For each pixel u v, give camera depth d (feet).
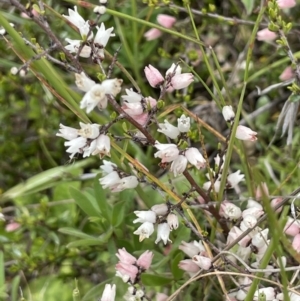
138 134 1.13
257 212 1.16
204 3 1.50
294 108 1.30
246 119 1.41
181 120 1.11
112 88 1.03
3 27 1.14
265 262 1.03
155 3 1.34
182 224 1.23
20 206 1.38
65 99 1.18
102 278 1.31
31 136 1.49
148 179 1.20
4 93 1.49
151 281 1.19
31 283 1.32
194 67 1.47
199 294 1.24
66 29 1.46
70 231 1.24
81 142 1.08
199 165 1.11
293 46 1.47
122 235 1.27
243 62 1.46
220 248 1.24
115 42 1.51
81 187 1.40
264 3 1.28
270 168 1.35
